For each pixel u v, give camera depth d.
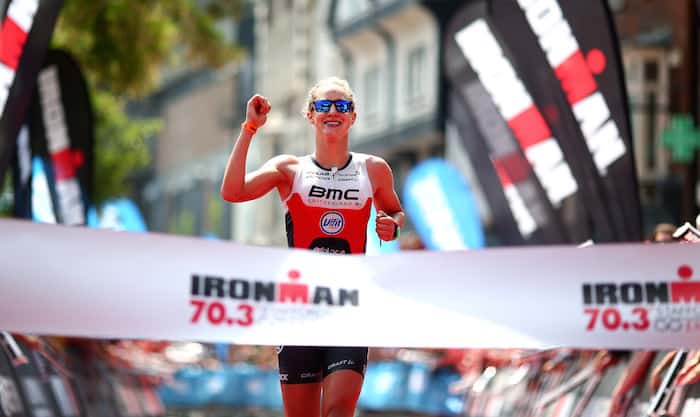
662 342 15.52
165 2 65.44
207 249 14.79
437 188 40.62
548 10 28.38
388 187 16.14
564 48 28.08
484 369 36.81
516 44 29.45
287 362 15.69
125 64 60.06
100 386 27.20
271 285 15.02
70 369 24.36
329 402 15.00
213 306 14.77
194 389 50.47
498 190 31.56
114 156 78.06
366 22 107.44
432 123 96.88
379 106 108.50
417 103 100.81
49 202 32.66
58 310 14.16
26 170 32.34
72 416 22.97
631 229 27.22
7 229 14.07
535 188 30.34
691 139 38.91
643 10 70.69
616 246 15.64
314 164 15.88
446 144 96.56
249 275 14.95
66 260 14.23
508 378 33.09
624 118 27.08
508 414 32.12
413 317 15.45
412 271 15.51
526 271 15.60
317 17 129.38
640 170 71.75
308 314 15.15
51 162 32.66
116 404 28.56
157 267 14.59
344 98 15.73
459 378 42.25
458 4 96.62
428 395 43.12
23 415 19.73
